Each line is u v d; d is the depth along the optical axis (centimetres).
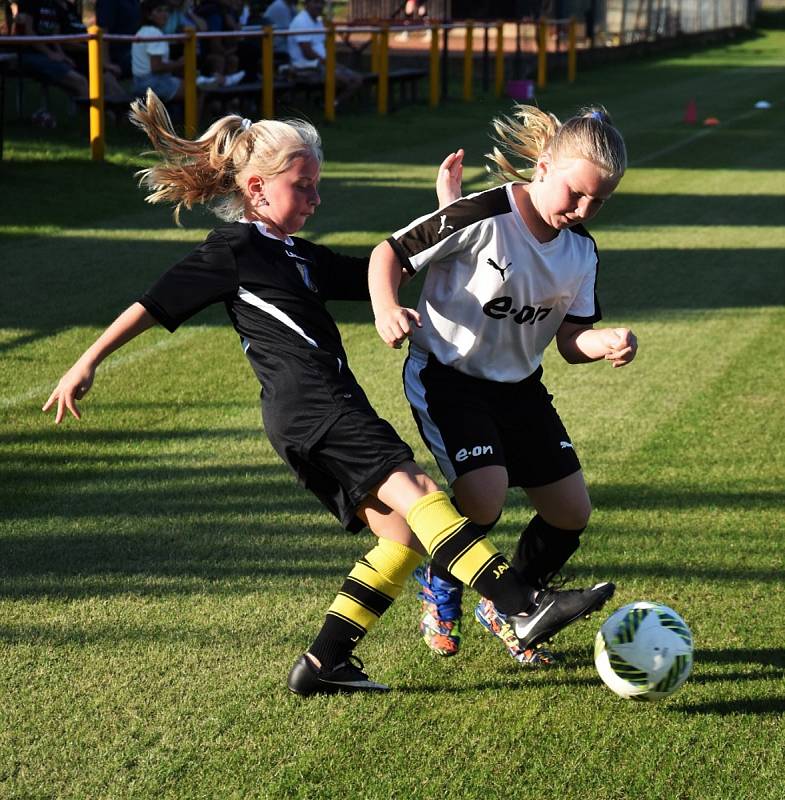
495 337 1100
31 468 1639
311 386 1023
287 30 5778
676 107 7269
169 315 1025
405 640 1206
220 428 1823
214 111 5225
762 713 1073
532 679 1135
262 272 1045
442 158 4872
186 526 1465
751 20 16588
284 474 1648
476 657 1177
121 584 1301
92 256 2947
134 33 5325
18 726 1025
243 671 1127
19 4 4688
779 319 2583
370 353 2259
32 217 3347
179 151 1080
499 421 1117
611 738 1030
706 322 2555
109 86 4912
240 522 1483
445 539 973
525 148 1095
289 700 1078
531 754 1002
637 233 3581
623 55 11000
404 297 2720
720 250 3338
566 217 1033
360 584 1055
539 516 1162
